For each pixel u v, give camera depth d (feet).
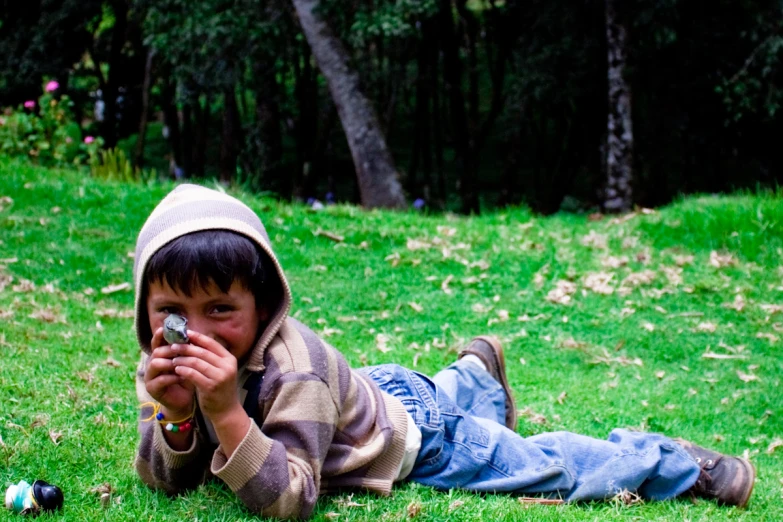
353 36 40.14
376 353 18.42
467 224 29.94
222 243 8.25
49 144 36.40
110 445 11.23
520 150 59.77
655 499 10.53
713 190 54.80
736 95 42.98
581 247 27.22
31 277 22.30
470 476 10.14
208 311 8.38
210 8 42.01
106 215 27.78
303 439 8.58
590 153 58.49
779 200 29.04
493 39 61.77
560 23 45.93
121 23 65.72
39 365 14.62
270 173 52.65
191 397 8.53
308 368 8.84
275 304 8.97
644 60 44.96
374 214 30.35
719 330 21.40
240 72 46.75
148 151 84.94
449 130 76.23
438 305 22.36
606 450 10.49
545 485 10.18
